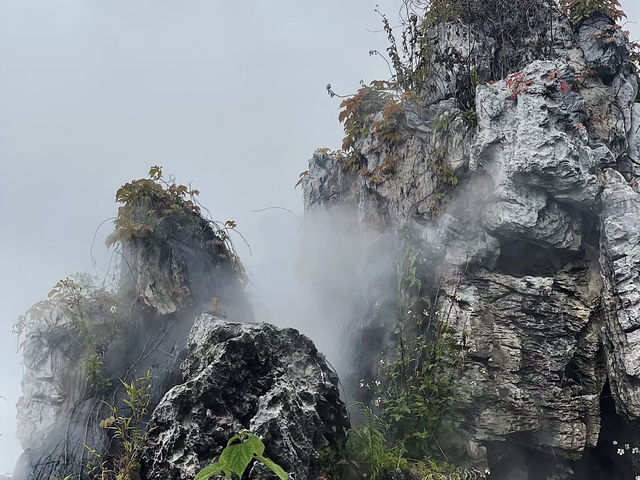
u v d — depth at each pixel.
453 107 10.53
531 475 9.80
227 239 11.02
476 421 9.32
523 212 9.33
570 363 9.64
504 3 11.58
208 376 7.35
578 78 11.11
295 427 7.40
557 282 9.74
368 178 10.92
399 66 11.57
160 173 10.42
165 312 9.65
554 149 9.14
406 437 9.05
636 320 8.80
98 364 9.08
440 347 9.55
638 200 9.29
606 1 11.69
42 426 9.23
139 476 7.31
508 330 9.58
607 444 9.95
